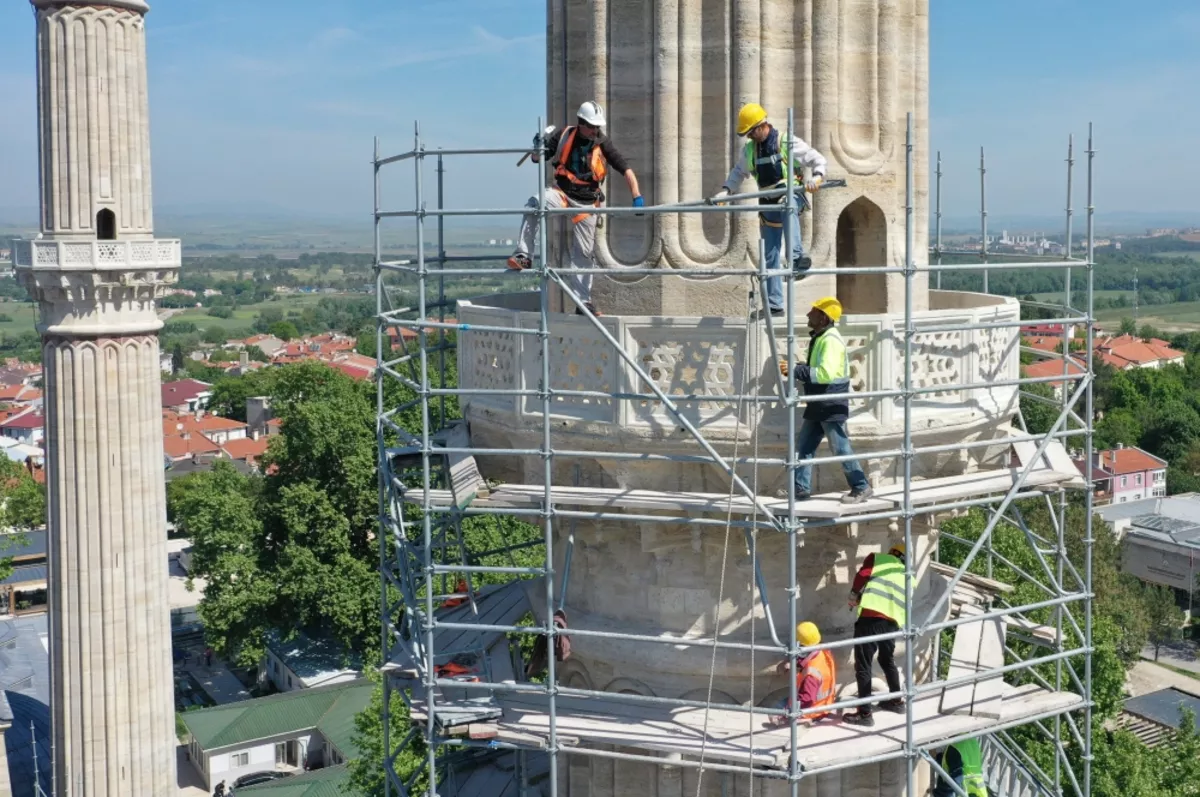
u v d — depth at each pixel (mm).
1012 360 16828
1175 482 128375
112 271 36344
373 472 69750
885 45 16109
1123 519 104938
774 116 15727
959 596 21188
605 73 16219
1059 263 15812
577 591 17266
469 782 21156
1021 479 15047
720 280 15609
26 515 100562
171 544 115375
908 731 14180
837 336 14008
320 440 70125
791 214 13242
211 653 84812
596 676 17141
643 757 14648
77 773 37188
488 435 17188
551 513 14844
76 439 36719
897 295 16625
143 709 37844
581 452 14539
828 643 14539
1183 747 42688
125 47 36750
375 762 42219
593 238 16062
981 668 17281
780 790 16359
